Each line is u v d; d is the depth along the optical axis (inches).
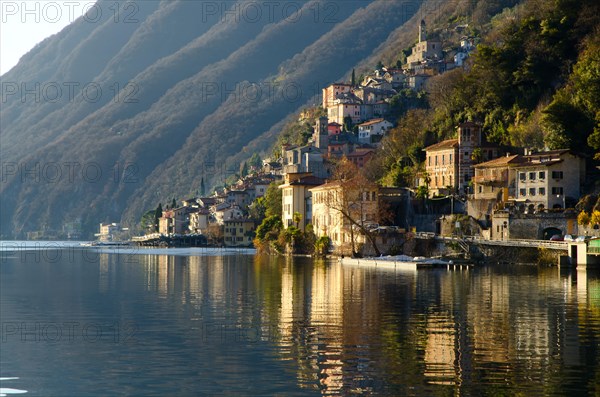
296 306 4451.3
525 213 7775.6
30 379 2893.7
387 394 2534.5
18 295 5565.9
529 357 2974.9
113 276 7283.5
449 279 6013.8
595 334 3420.3
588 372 2748.5
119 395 2657.5
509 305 4365.2
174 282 6304.1
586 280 5753.0
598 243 6437.0
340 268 7642.7
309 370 2844.5
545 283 5556.1
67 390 2743.6
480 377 2699.3
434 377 2706.7
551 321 3782.0
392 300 4667.8
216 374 2851.9
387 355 3041.3
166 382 2778.1
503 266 7332.7
